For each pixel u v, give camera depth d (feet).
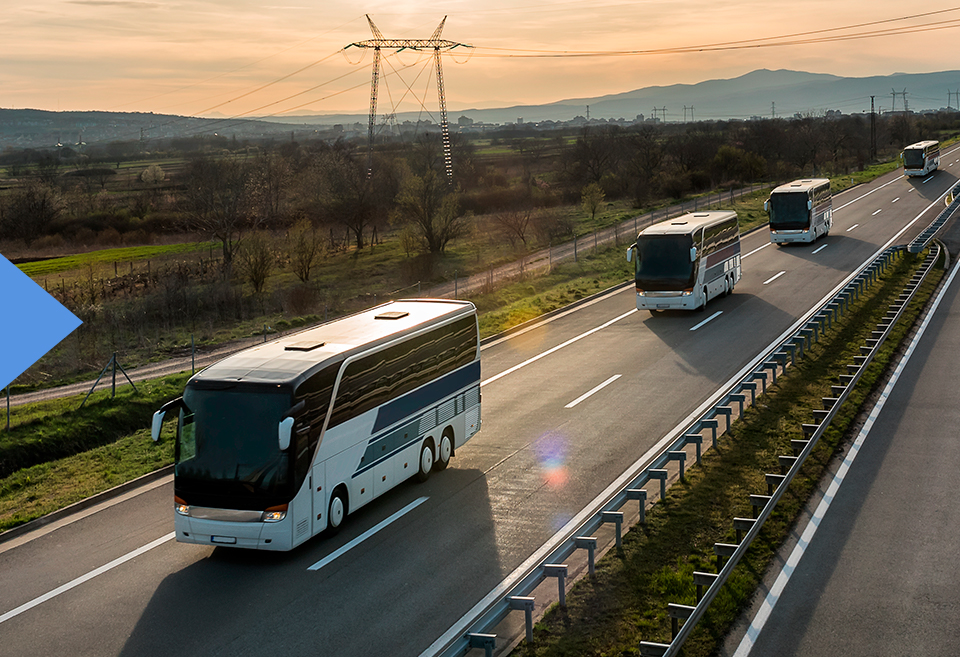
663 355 87.81
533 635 34.09
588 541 38.40
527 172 364.38
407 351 53.47
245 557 44.45
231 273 177.17
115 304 143.54
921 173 257.75
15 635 36.55
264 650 34.24
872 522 44.16
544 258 180.55
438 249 203.51
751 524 40.73
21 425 73.41
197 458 42.96
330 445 45.29
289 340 50.93
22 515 52.37
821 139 380.78
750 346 88.84
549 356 91.20
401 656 33.37
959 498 46.73
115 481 58.85
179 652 34.40
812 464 53.36
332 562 43.01
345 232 256.11
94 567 44.01
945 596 35.83
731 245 121.70
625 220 227.81
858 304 103.50
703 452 56.90
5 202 267.80
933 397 66.28
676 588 37.17
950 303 101.40
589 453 58.85
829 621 34.22
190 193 206.49
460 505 50.37
